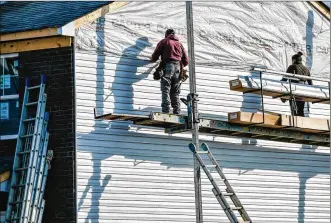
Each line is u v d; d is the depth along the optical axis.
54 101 40.09
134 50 42.12
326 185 48.75
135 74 42.00
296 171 47.56
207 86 44.62
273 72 43.50
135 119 40.22
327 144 47.94
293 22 49.00
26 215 38.19
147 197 41.75
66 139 39.72
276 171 46.75
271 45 47.75
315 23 50.00
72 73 39.81
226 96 45.22
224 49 45.59
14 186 39.03
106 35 41.22
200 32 44.78
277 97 45.16
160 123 41.09
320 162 48.69
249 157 45.78
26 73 40.75
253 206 45.59
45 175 39.56
